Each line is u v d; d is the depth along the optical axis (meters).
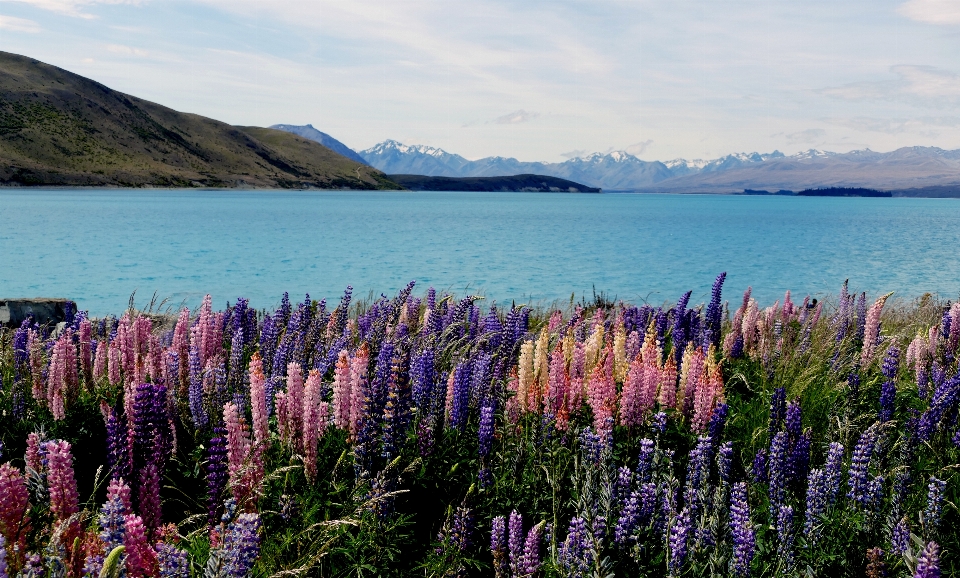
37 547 5.01
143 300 34.12
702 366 9.05
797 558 6.21
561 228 118.69
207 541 6.02
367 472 6.74
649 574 5.83
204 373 9.12
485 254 66.06
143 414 6.25
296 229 97.50
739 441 8.79
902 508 6.78
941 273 54.81
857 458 6.84
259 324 14.02
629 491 6.64
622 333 10.60
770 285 46.75
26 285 39.00
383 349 8.95
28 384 9.66
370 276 47.06
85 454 7.95
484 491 7.10
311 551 5.88
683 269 56.12
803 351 12.79
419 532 6.90
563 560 5.75
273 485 6.91
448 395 8.50
